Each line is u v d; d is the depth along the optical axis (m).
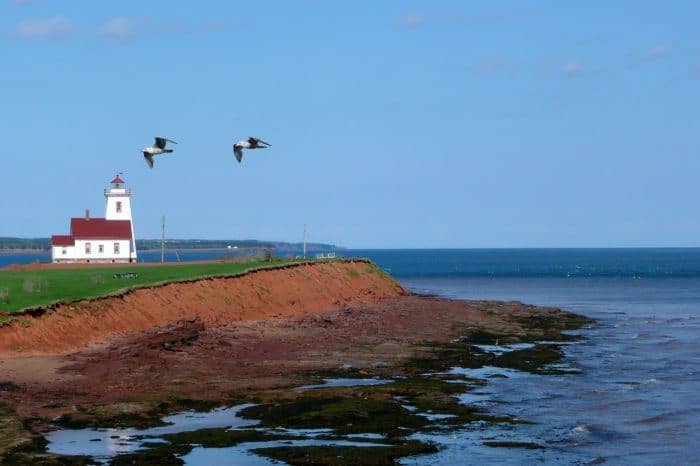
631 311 114.25
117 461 32.66
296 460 33.59
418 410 42.91
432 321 87.19
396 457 34.56
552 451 36.56
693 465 34.91
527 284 194.25
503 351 67.81
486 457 35.25
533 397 47.66
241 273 88.62
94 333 58.03
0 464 31.53
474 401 45.94
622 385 51.78
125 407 40.88
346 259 123.88
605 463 35.00
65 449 34.00
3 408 39.56
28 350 51.78
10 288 66.12
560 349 70.00
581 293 159.12
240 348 60.84
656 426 41.09
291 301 90.75
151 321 65.69
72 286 69.25
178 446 35.00
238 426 38.41
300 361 57.41
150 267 105.25
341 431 38.12
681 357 64.94
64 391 43.88
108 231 131.50
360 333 74.25
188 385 46.62
